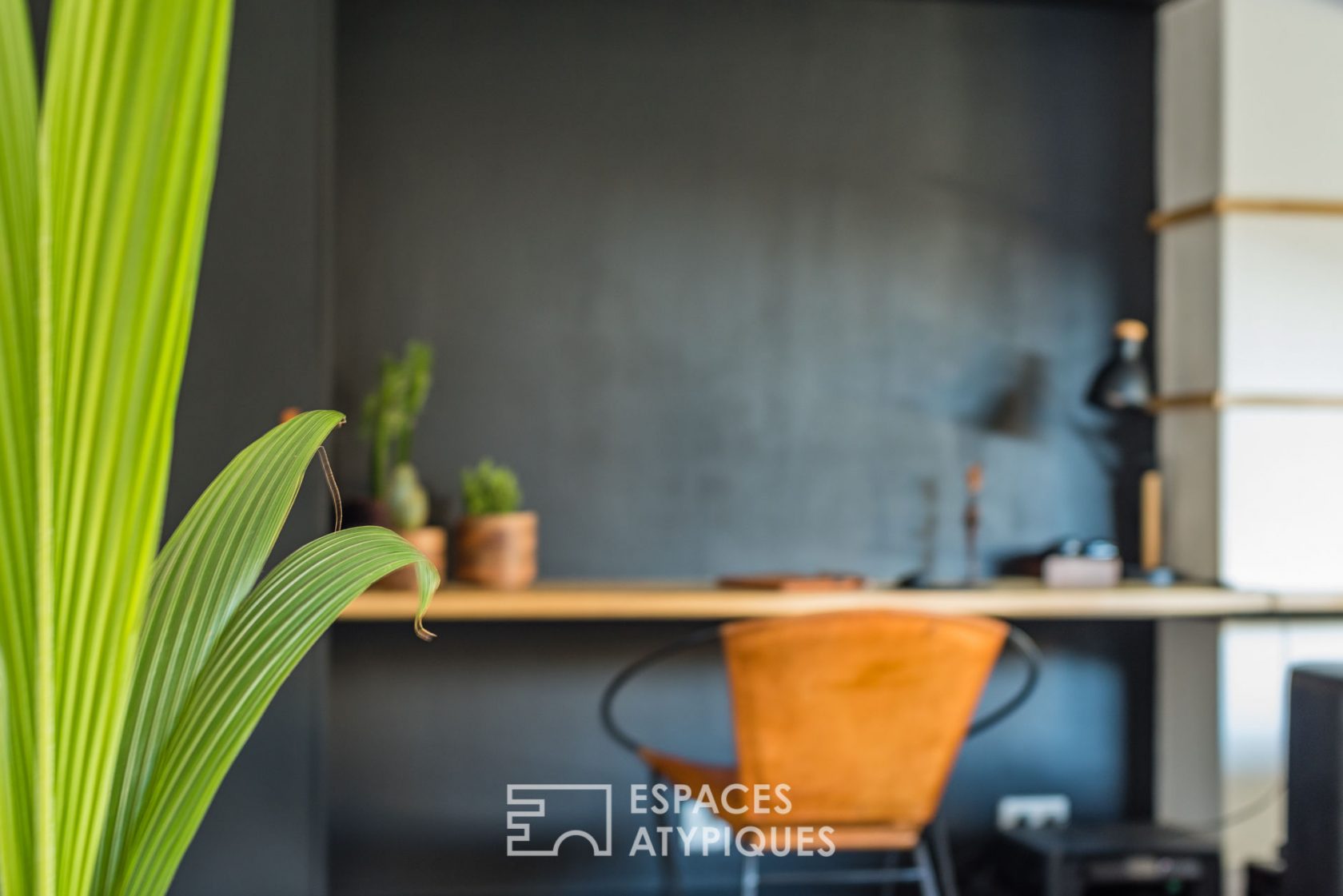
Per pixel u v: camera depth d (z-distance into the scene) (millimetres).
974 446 3666
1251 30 3475
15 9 706
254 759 2619
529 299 3506
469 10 3500
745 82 3598
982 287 3674
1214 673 3479
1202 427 3535
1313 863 2199
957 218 3670
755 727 2418
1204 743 3521
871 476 3623
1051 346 3693
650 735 3523
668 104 3568
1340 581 3490
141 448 708
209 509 989
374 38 3467
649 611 2992
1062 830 3414
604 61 3545
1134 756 3705
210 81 683
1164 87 3721
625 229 3543
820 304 3613
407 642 3457
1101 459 3707
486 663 3477
